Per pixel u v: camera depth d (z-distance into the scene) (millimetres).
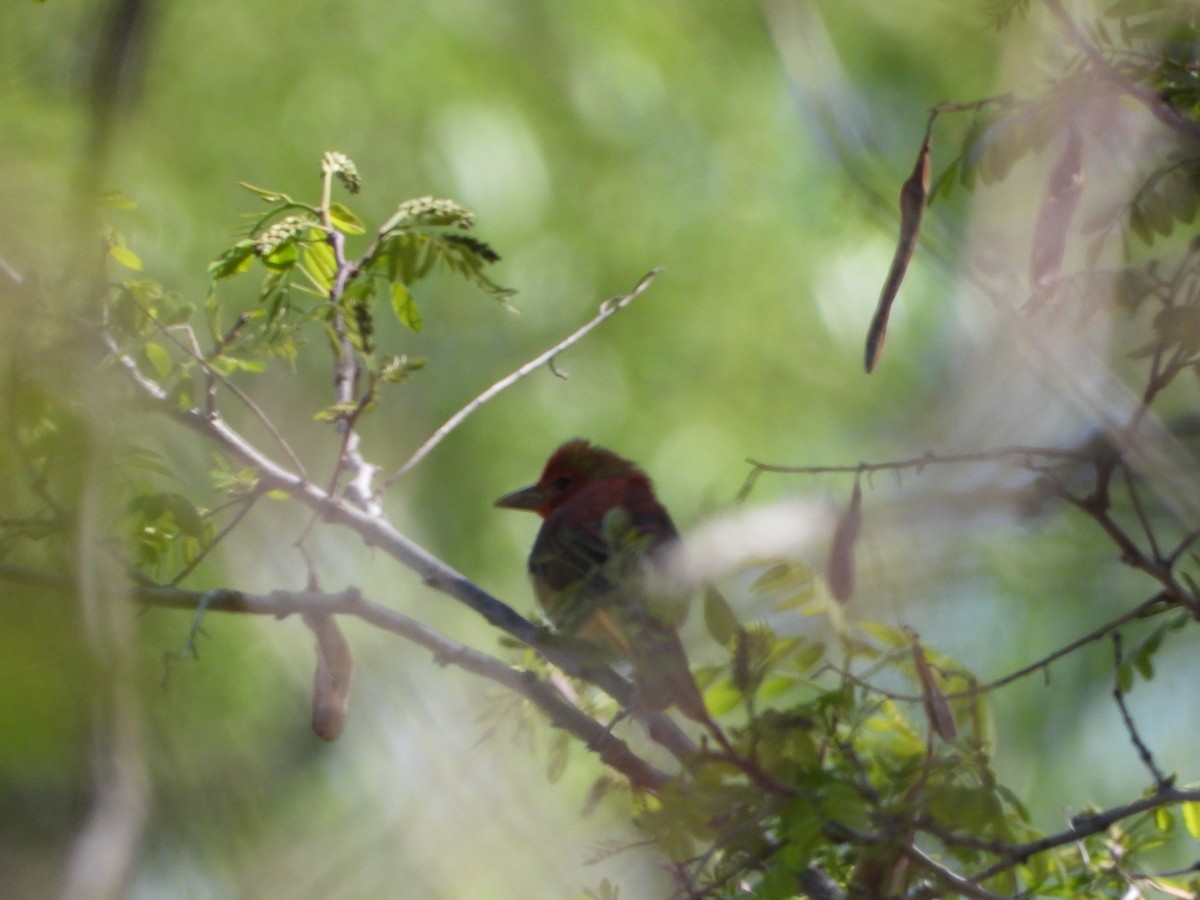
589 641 7043
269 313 7875
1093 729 13539
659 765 8445
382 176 14539
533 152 15125
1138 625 12727
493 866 10852
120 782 8711
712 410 15281
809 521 6508
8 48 11234
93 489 7270
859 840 5891
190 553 7871
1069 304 7012
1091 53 6500
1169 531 8922
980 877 6215
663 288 15570
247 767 11602
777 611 6480
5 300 7223
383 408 14750
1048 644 12875
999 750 13680
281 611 7418
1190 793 6461
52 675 8281
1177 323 6371
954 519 7168
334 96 14555
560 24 15805
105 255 7668
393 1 14992
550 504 10586
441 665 7453
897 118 13719
